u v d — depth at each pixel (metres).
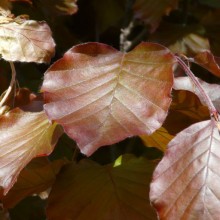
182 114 0.48
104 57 0.45
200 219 0.40
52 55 0.51
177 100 0.47
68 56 0.45
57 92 0.43
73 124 0.41
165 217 0.40
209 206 0.40
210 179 0.41
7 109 0.52
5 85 0.61
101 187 0.47
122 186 0.47
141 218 0.46
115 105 0.42
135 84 0.43
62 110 0.42
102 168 0.48
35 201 0.60
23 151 0.45
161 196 0.41
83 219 0.46
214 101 0.48
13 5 0.61
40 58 0.51
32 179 0.49
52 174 0.49
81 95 0.43
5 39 0.51
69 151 0.61
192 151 0.41
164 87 0.42
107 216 0.46
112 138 0.40
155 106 0.42
